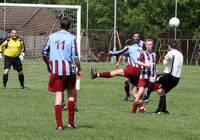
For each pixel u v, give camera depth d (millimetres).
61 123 20875
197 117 26312
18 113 25703
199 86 48469
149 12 107062
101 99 34531
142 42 29188
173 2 104938
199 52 100312
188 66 91375
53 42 20797
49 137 19094
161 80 27172
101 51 102188
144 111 27875
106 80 52625
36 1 135000
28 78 47438
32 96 34719
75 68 21000
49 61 21078
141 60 27656
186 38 104938
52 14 57375
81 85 45750
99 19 117938
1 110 26859
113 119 24188
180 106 31875
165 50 99812
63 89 21000
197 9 104750
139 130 21109
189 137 19812
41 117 24266
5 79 40219
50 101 32125
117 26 114250
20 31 63531
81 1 122562
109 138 19141
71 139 18797
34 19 61750
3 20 64312
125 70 28516
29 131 20281
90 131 20516
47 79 47062
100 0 118375
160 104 27297
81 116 25047
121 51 28734
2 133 19750
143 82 27531
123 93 39094
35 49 60625
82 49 97875
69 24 21188
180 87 46844
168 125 22766
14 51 39688
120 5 114312
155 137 19625
